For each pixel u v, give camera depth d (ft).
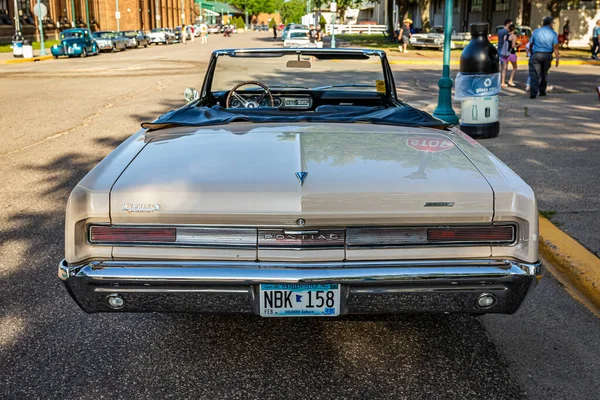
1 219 18.02
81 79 62.23
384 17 239.71
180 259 8.73
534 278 8.73
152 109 40.04
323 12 282.36
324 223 8.63
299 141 10.89
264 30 409.90
